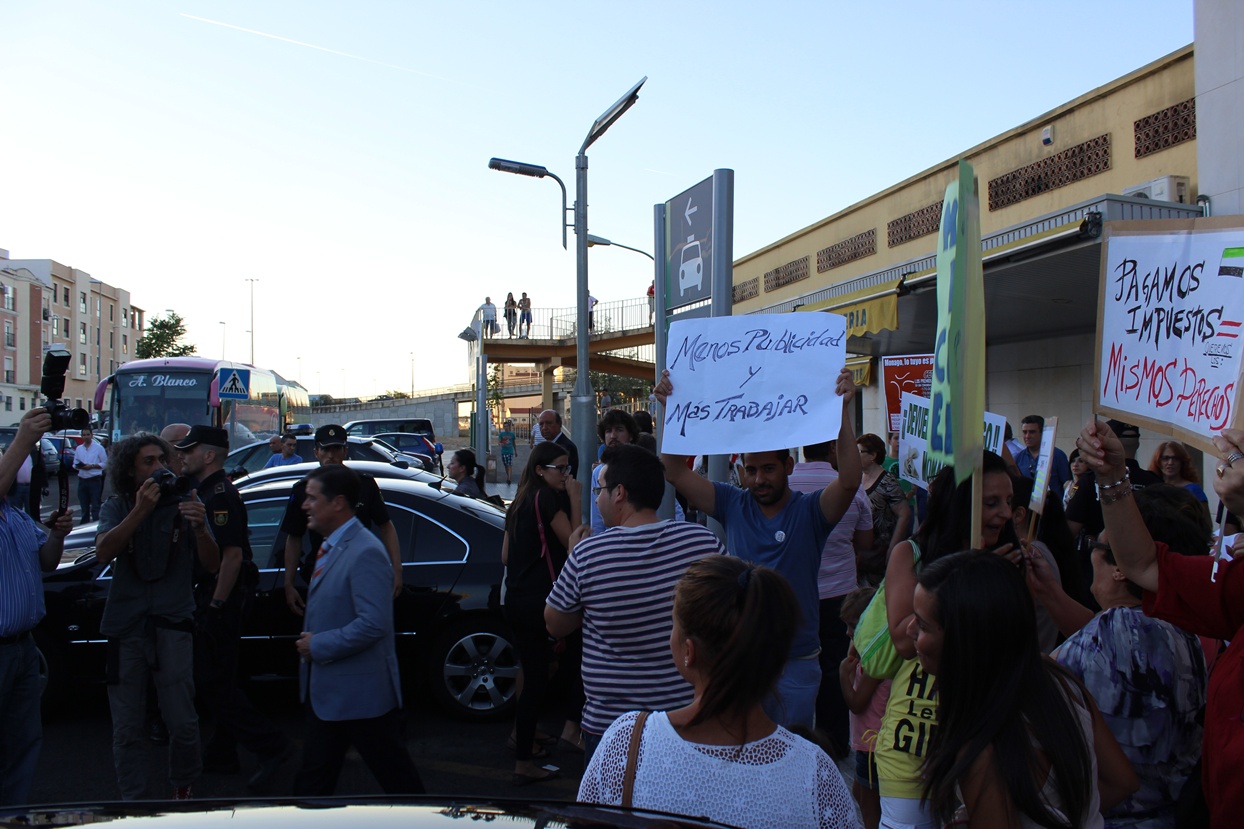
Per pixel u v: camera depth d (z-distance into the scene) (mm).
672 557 3178
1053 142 14102
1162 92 12109
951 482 2754
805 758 1923
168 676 4660
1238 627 2414
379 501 5758
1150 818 2521
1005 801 1918
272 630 6246
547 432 9320
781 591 1973
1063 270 9555
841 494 3721
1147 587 2541
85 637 6234
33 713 4203
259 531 6457
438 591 6441
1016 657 1988
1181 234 2766
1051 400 14852
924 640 2117
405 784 4117
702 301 5492
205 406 19672
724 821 1860
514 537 5254
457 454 9047
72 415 4348
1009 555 2834
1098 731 2195
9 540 4090
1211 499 8977
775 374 3811
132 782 4605
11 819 2014
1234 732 2275
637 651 3158
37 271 78500
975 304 2504
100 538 4441
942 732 2041
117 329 95000
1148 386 2850
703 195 5375
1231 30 8992
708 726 1952
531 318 38031
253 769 5527
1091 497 6027
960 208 2350
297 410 35250
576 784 5199
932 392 2643
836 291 14414
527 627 5188
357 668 4016
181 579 4707
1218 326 2605
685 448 3887
